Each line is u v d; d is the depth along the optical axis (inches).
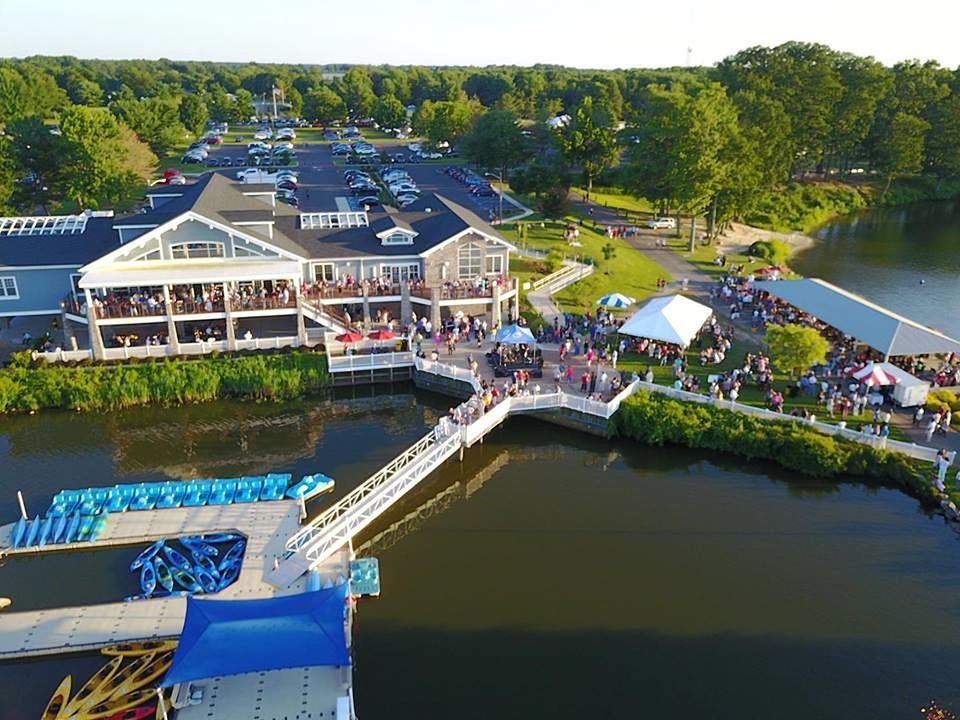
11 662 1001.5
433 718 944.9
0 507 1379.2
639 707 970.1
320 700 928.3
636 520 1386.6
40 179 3238.2
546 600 1159.6
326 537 1230.3
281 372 1856.5
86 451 1604.3
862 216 4350.4
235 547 1245.1
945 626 1117.7
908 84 4970.5
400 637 1077.1
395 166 4734.3
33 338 2015.3
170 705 912.9
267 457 1589.6
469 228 2121.1
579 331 2127.2
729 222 3577.8
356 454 1604.3
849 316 2014.0
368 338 1871.3
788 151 3932.1
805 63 4598.9
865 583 1210.0
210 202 2044.8
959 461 1486.2
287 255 2018.9
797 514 1405.0
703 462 1599.4
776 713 965.2
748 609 1146.7
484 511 1419.8
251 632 921.5
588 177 3809.1
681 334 1844.2
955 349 1843.0
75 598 1128.8
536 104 6417.3
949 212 4495.6
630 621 1117.7
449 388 1857.8
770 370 1828.2
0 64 7593.5
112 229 2138.3
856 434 1555.1
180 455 1593.3
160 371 1808.6
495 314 2097.7
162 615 1079.0
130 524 1298.0
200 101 6471.5
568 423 1701.5
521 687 995.9
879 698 992.2
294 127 7273.6
